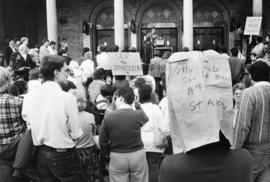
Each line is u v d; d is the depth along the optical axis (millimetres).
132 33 27672
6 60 20922
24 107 4777
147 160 6262
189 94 2484
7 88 5363
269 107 4473
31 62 17828
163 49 23438
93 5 28141
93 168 6773
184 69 2529
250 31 18125
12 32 27094
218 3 26984
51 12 23703
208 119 2461
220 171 2461
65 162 4688
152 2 27531
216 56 2588
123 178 5609
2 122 5188
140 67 9062
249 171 2547
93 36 28328
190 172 2445
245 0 26594
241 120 4477
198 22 27391
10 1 26859
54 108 4664
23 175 4965
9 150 5039
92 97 9391
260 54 14773
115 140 5562
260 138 4500
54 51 19391
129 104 5699
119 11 21844
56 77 4855
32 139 4773
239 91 7480
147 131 6234
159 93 10656
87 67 13180
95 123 7555
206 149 2527
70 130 4742
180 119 2484
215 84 2512
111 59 9070
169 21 27562
